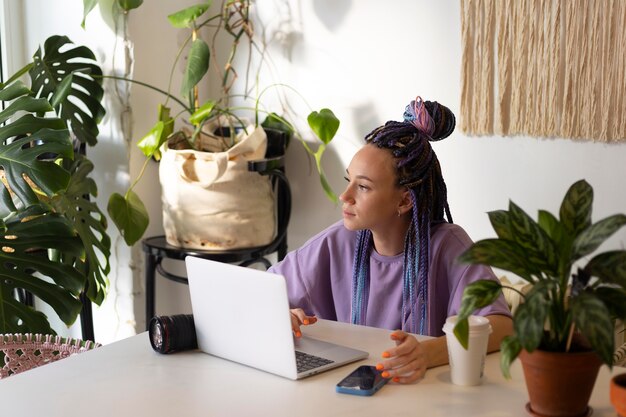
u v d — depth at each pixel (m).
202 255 2.78
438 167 1.99
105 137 2.95
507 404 1.37
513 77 2.63
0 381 1.51
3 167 2.33
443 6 2.74
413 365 1.50
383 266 2.00
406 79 2.84
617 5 2.44
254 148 2.82
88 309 2.86
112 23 2.87
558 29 2.54
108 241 2.75
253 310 1.54
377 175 1.88
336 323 1.86
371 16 2.88
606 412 1.31
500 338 1.66
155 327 1.66
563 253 1.21
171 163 2.82
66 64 2.77
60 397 1.42
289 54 3.06
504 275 2.66
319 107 3.03
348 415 1.33
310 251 2.10
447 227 1.98
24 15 3.04
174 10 3.07
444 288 1.96
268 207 2.92
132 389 1.46
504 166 2.71
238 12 3.06
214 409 1.36
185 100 3.15
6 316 2.40
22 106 2.43
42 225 2.47
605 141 2.52
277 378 1.51
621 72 2.46
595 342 1.10
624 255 1.18
